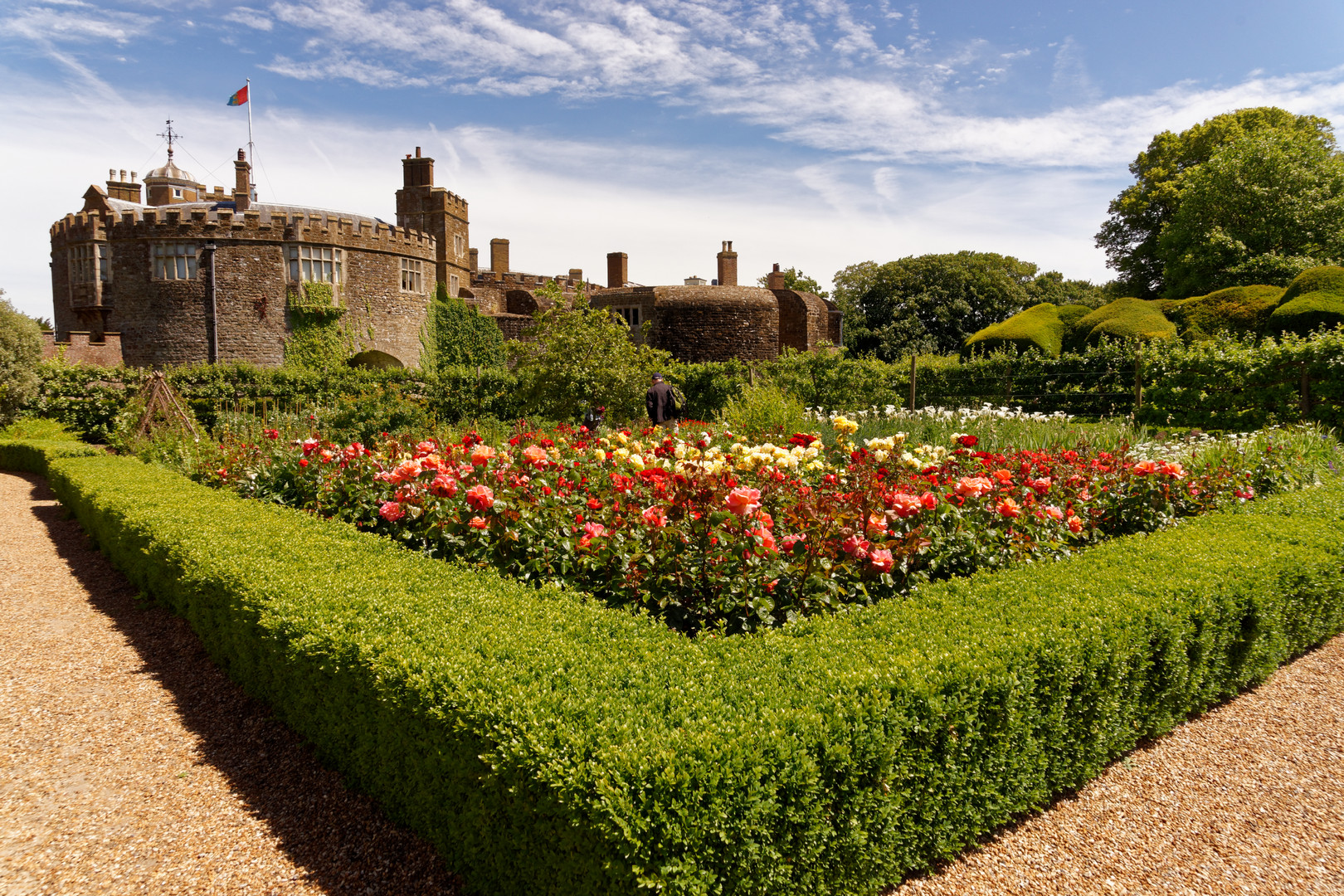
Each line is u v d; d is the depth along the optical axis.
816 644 3.24
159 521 5.66
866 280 45.84
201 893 2.79
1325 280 17.41
